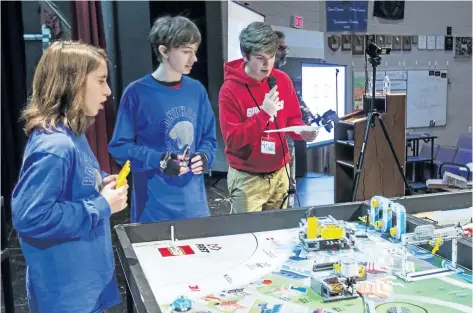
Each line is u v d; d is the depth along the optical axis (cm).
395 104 386
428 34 812
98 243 167
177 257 168
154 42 232
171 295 138
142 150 230
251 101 262
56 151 149
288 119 283
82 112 163
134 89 235
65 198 157
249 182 266
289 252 171
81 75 157
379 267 154
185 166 229
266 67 251
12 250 388
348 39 748
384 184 391
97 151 478
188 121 241
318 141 588
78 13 458
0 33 454
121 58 576
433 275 147
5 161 473
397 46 792
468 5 827
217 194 539
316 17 720
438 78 827
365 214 204
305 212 201
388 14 773
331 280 136
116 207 167
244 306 130
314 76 573
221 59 575
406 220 182
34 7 509
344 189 420
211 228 192
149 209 241
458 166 539
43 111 156
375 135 383
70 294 159
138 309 124
